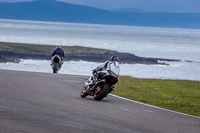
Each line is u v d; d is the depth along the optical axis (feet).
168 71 607.37
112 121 105.40
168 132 99.19
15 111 102.94
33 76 229.86
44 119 96.17
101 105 136.98
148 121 113.09
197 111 159.74
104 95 147.74
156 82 299.58
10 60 623.36
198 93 245.45
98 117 109.19
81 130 87.92
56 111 110.73
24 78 209.46
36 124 89.04
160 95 203.41
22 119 93.20
